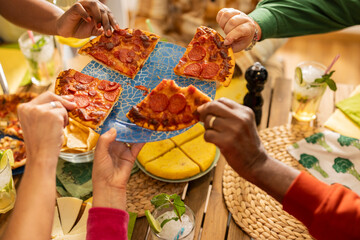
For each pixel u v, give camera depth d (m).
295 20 1.59
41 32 1.57
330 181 1.40
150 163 1.38
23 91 1.79
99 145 1.03
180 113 1.24
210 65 1.45
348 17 1.61
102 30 1.50
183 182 1.40
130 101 1.38
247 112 0.87
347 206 0.80
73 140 1.42
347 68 3.25
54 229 1.18
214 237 1.25
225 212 1.32
